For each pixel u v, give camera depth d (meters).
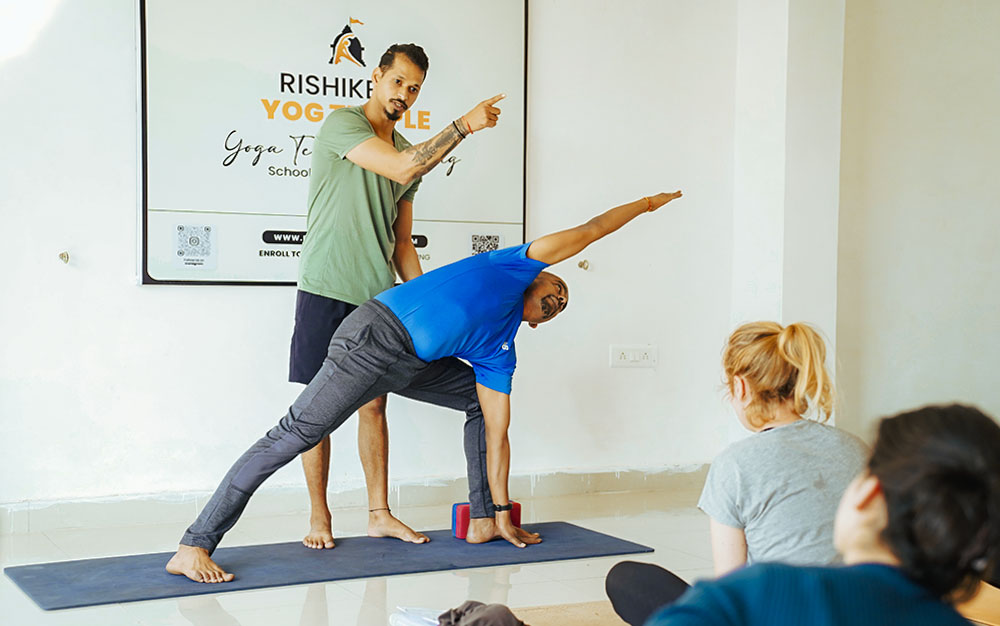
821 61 4.91
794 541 1.63
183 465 4.22
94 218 4.07
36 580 3.14
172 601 2.93
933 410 0.81
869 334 5.29
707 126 5.18
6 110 3.93
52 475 4.02
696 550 3.70
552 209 4.88
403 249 4.04
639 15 5.04
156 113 4.12
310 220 3.77
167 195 4.15
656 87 5.08
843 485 1.65
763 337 1.79
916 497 0.77
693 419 5.21
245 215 4.28
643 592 1.91
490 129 4.71
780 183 4.90
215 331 4.27
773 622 0.77
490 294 3.43
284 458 3.25
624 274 5.03
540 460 4.87
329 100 4.41
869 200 5.27
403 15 4.54
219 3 4.21
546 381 4.87
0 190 3.93
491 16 4.70
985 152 5.54
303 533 3.94
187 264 4.19
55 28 3.99
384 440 3.87
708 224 5.20
